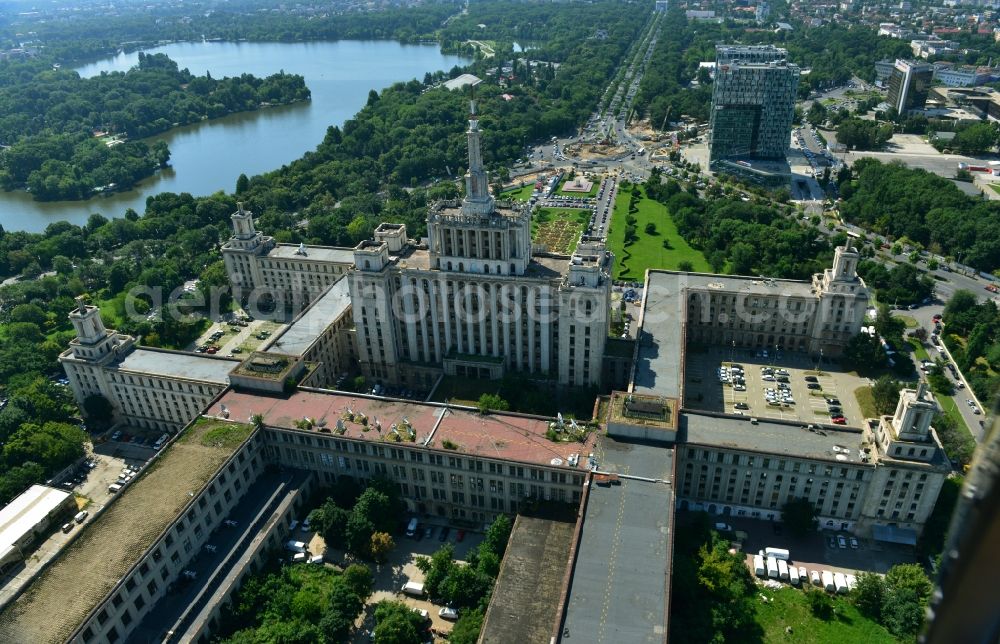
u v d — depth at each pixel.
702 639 184.12
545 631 179.25
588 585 174.38
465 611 194.25
